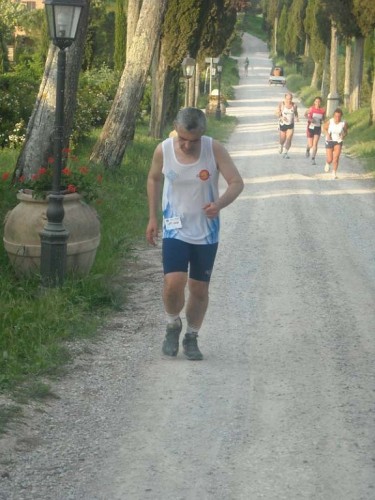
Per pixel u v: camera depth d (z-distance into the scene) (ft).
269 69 552.00
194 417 31.60
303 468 27.40
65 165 71.15
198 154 35.73
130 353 39.29
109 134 96.68
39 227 48.80
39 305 44.16
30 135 72.90
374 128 186.91
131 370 36.88
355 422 31.22
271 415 31.83
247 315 46.24
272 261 60.39
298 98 380.99
